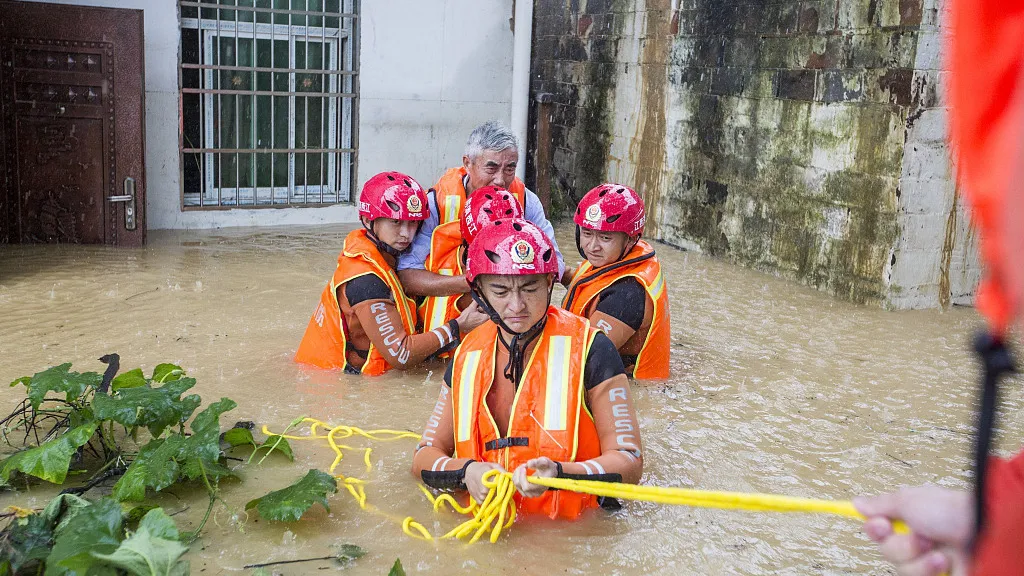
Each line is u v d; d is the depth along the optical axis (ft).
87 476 12.91
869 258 25.91
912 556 4.45
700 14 31.99
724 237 31.81
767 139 29.45
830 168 27.07
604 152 38.52
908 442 15.47
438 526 11.64
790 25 28.09
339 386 16.80
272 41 34.04
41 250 28.45
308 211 35.53
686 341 21.36
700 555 11.19
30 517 10.59
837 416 16.62
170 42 32.19
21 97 28.45
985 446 2.39
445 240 17.94
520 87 36.40
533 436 11.43
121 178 29.48
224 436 13.56
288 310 22.30
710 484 13.30
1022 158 1.83
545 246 11.34
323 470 13.26
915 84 24.20
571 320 11.85
